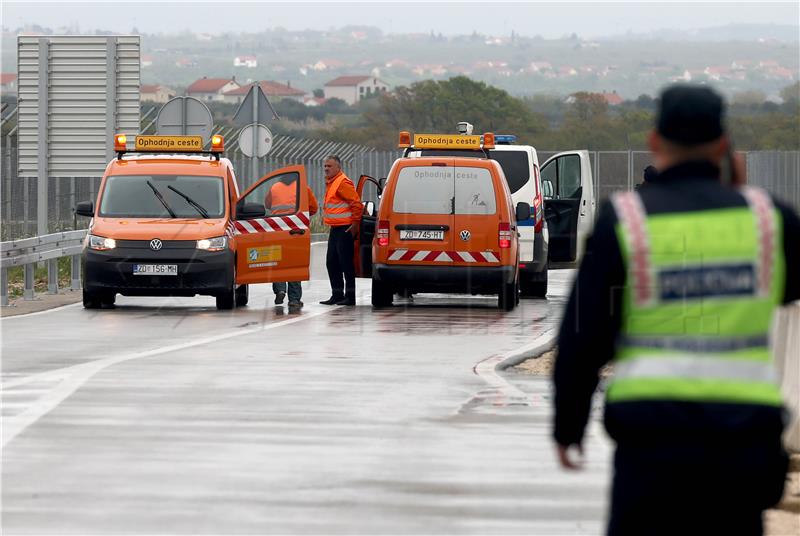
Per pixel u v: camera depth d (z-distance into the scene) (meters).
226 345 46.97
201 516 22.81
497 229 61.91
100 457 27.44
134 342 47.88
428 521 22.62
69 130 84.25
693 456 13.61
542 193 74.19
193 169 64.62
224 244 61.34
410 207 62.00
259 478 25.62
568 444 14.43
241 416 32.16
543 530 22.11
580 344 14.11
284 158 124.50
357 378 38.62
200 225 61.84
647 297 13.98
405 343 48.03
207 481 25.36
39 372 39.47
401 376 39.06
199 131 78.25
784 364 28.39
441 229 61.81
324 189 136.00
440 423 31.44
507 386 37.19
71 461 27.05
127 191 63.72
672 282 13.95
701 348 13.92
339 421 31.61
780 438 13.94
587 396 14.31
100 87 84.00
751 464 13.63
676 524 13.77
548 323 56.28
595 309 14.06
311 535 21.66
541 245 70.44
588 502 24.03
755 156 171.62
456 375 39.34
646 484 13.73
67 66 84.00
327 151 132.75
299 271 63.47
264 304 66.56
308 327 54.00
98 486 24.92
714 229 13.99
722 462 13.63
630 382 13.91
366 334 51.19
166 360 42.50
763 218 14.09
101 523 22.36
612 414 13.95
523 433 30.27
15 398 34.59
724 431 13.62
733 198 14.14
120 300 68.94
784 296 14.41
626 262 14.00
